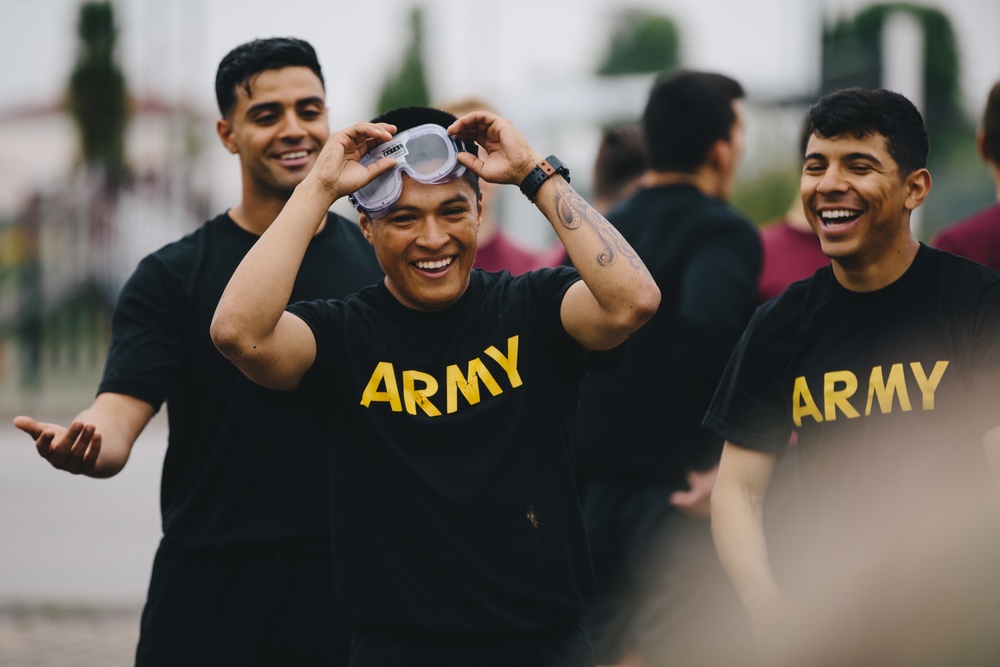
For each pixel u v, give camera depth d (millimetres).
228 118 4504
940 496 3414
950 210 30078
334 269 4406
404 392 3414
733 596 4852
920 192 3627
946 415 3492
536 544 3344
